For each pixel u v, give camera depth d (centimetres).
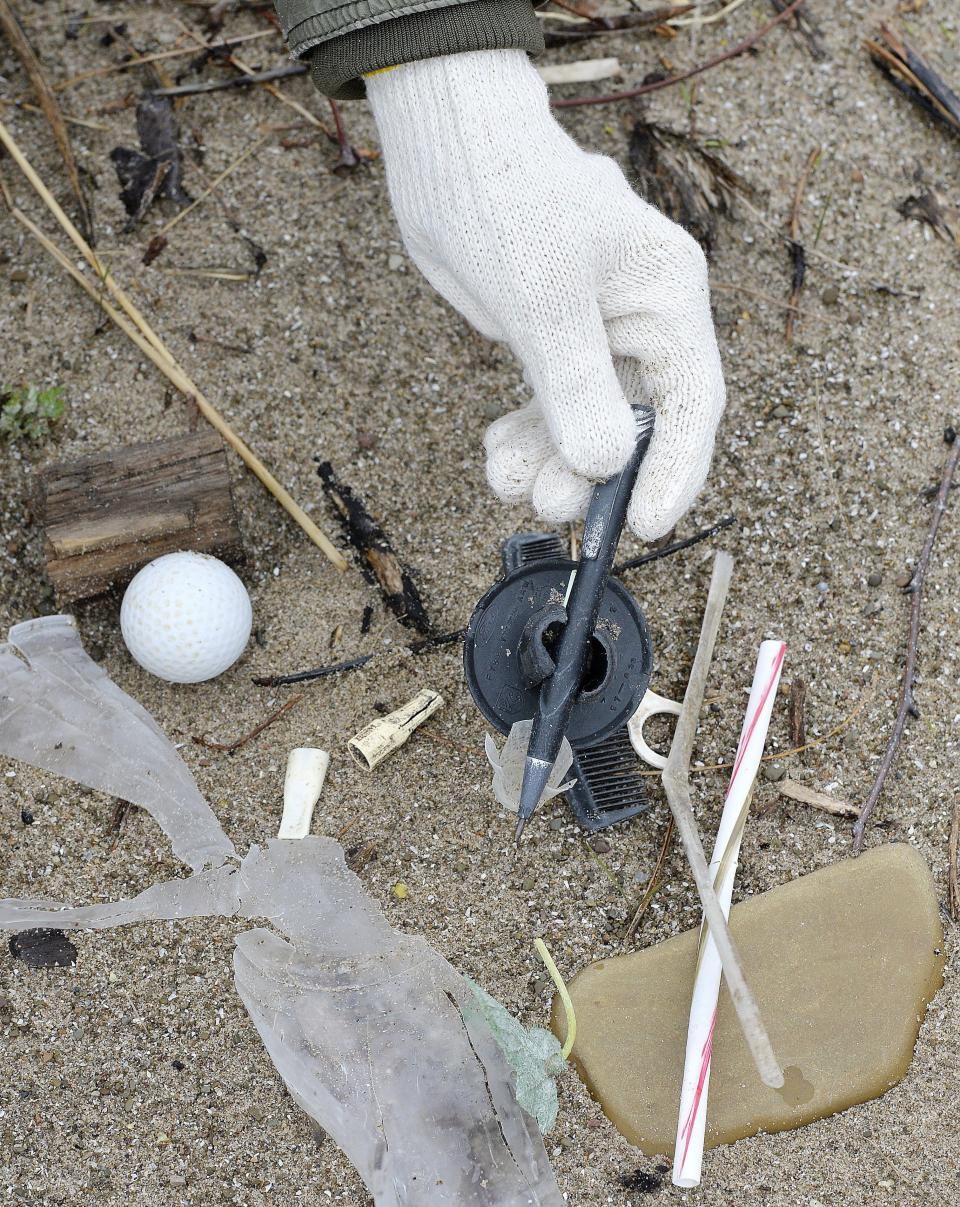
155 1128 73
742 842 76
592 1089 73
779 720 78
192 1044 74
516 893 76
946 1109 73
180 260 83
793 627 79
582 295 69
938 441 81
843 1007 74
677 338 70
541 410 71
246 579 79
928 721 78
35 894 75
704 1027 73
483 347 82
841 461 81
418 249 73
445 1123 72
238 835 76
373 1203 72
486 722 78
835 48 87
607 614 72
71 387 81
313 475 81
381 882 76
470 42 68
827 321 83
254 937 75
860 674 79
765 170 85
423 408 82
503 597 72
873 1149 73
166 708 78
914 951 75
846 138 85
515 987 75
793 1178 73
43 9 86
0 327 82
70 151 84
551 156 69
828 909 75
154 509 77
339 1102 73
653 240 70
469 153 69
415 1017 73
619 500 69
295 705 78
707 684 78
